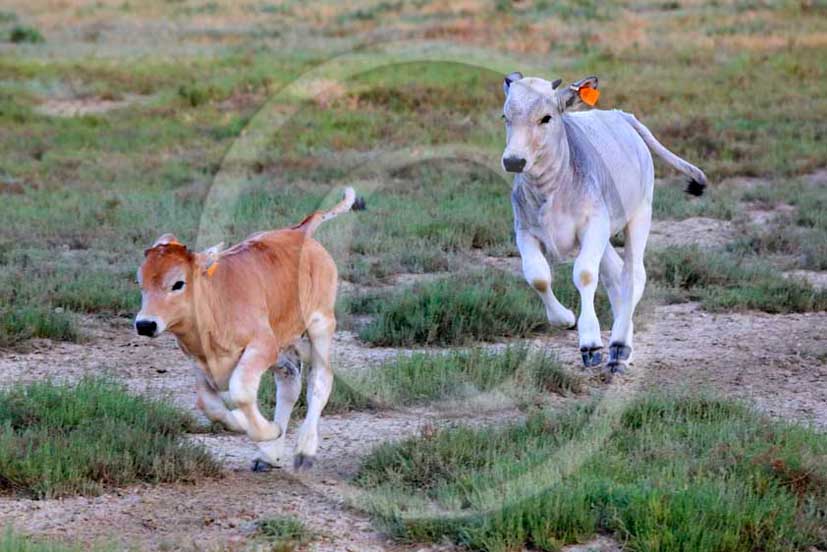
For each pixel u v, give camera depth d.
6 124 27.34
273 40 40.34
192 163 23.86
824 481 8.84
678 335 13.44
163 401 10.50
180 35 42.16
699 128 25.55
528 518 8.18
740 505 8.26
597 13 43.72
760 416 10.28
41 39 40.69
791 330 13.62
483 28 39.31
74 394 10.41
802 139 24.95
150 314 8.11
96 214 19.23
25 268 15.67
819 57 34.16
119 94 31.48
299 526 8.19
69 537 8.00
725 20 41.25
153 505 8.61
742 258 16.67
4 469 8.82
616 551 7.95
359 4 49.09
